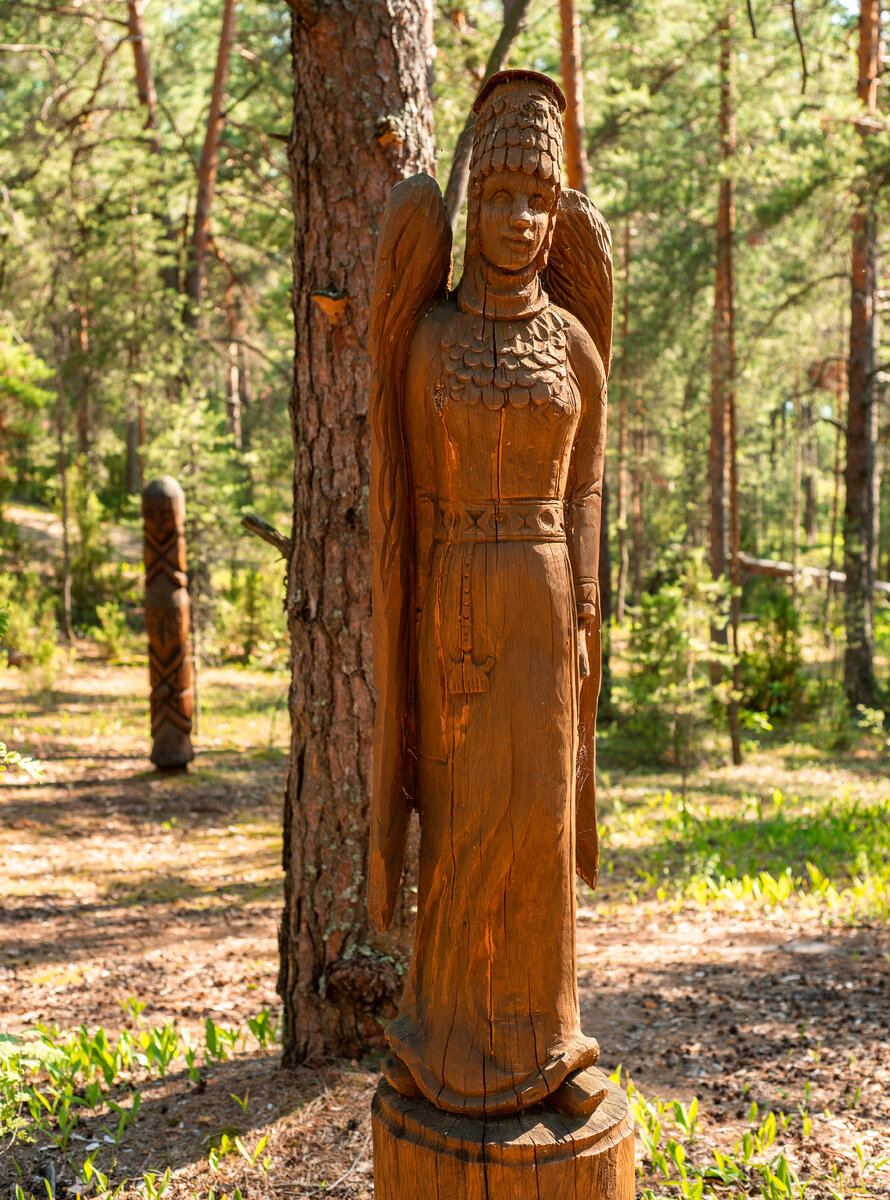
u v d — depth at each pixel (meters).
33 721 12.53
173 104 21.84
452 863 2.27
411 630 2.41
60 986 5.49
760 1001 5.16
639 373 17.97
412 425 2.32
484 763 2.21
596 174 16.89
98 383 19.05
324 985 4.18
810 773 11.96
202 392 13.79
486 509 2.23
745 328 18.95
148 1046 4.29
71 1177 3.54
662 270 16.94
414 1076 2.30
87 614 19.88
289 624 4.32
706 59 13.70
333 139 4.11
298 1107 3.87
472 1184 2.13
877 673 18.28
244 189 19.91
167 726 10.54
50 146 18.38
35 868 7.70
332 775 4.17
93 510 20.25
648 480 24.73
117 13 20.95
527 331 2.23
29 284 18.38
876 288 15.68
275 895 7.26
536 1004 2.28
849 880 7.43
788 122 12.65
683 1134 3.72
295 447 4.36
